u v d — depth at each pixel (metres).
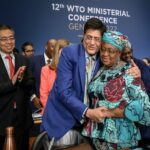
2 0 4.91
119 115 1.52
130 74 1.55
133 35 5.94
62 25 5.33
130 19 5.90
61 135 1.67
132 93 1.52
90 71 1.64
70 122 1.66
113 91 1.55
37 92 3.45
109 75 1.59
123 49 1.59
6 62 2.55
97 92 1.60
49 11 5.23
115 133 1.56
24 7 5.05
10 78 2.53
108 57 1.55
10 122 2.52
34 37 5.14
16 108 2.56
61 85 1.62
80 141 1.70
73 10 5.40
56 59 2.99
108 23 5.67
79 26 5.45
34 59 3.69
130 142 1.59
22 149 2.63
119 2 5.76
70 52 1.65
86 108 1.56
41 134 1.73
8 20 4.95
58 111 1.68
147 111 1.50
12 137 1.70
